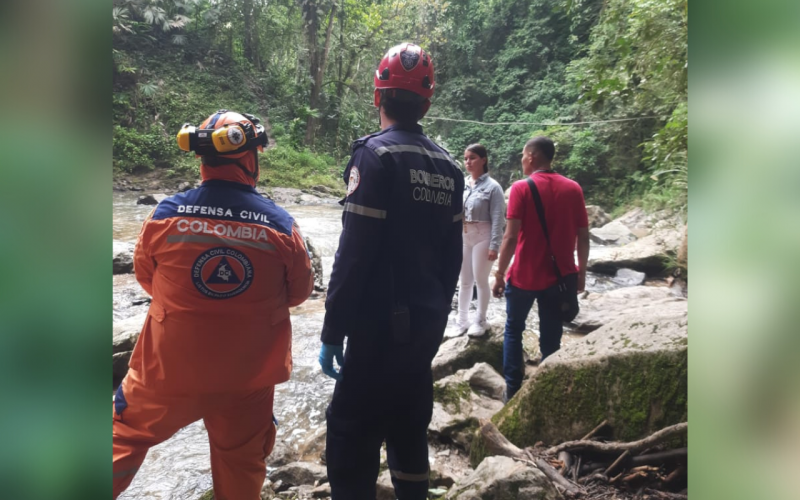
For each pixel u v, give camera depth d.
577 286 2.91
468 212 3.76
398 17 19.44
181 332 1.55
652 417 2.18
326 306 1.57
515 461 2.12
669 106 6.89
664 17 5.82
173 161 13.81
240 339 1.58
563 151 12.99
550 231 2.82
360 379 1.62
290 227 1.67
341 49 18.52
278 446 2.78
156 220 1.56
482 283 3.77
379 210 1.53
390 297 1.58
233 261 1.57
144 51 16.31
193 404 1.61
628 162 11.84
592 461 2.22
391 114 1.68
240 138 1.59
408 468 1.76
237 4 18.12
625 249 7.14
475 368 3.38
